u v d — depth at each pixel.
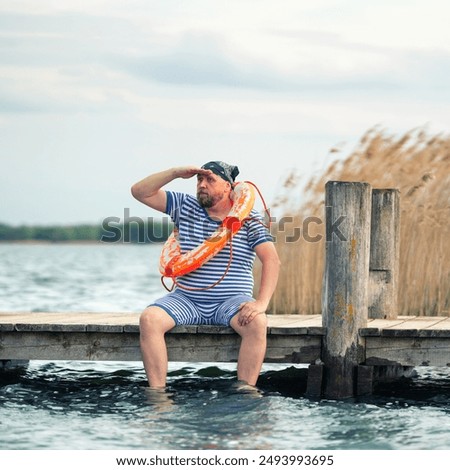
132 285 27.20
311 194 15.19
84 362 11.51
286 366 11.26
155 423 7.52
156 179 9.20
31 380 9.88
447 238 13.41
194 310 9.09
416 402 8.76
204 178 9.20
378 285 10.68
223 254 9.12
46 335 9.35
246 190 9.26
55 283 27.78
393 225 10.66
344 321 9.06
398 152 14.96
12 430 7.30
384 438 7.22
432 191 13.79
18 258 60.12
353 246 9.06
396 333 9.00
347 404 8.54
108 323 9.40
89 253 87.06
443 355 9.02
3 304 18.98
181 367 11.05
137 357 9.26
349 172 15.11
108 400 8.51
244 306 8.85
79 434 7.17
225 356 9.14
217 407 8.06
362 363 9.13
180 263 9.05
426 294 13.36
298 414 7.96
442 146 14.75
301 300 14.26
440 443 7.09
